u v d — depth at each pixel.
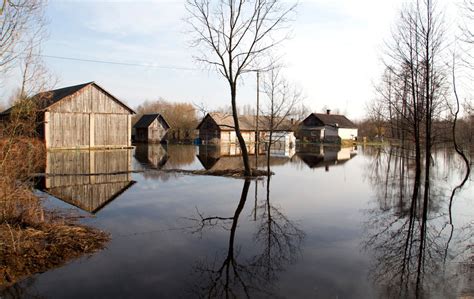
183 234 8.59
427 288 5.88
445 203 12.41
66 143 32.72
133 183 15.54
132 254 7.18
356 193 14.16
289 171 21.08
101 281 5.93
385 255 7.36
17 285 5.70
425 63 15.55
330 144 56.53
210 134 49.97
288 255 7.31
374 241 8.25
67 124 32.78
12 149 7.98
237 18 17.12
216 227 9.24
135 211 10.64
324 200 12.73
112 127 36.25
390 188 15.38
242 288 5.81
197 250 7.54
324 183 16.56
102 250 7.35
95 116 34.84
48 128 31.39
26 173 9.43
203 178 17.38
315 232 8.91
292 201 12.51
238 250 7.59
